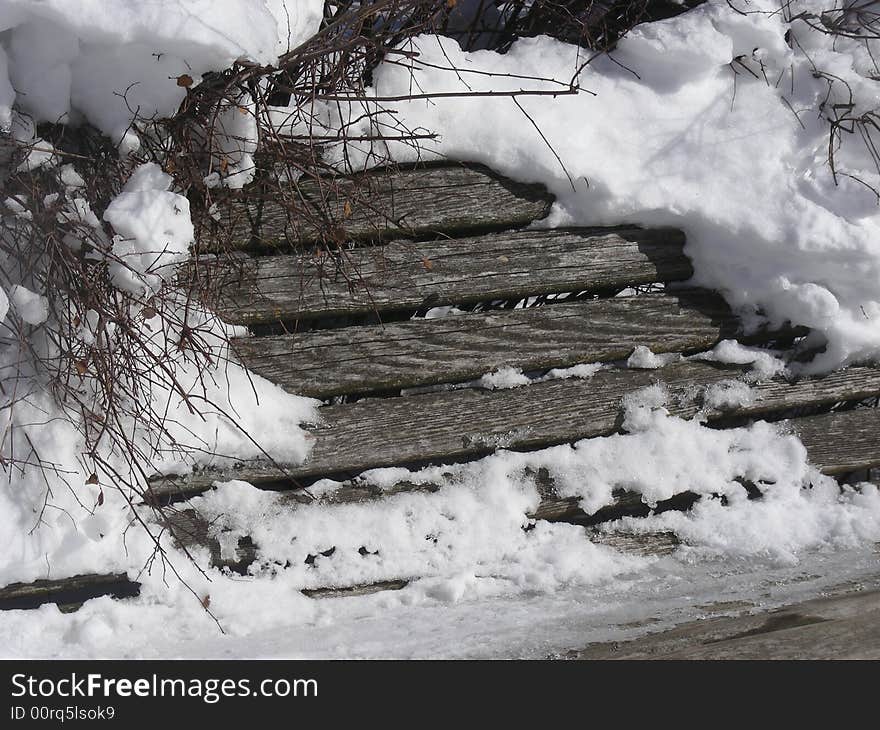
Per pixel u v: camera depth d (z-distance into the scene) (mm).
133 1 2617
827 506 3475
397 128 3211
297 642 2889
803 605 2867
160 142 2936
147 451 2998
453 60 3314
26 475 2918
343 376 3262
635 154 3381
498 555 3264
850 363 3568
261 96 2936
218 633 2965
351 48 2934
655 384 3475
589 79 3428
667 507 3494
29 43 2672
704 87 3467
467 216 3342
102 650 2850
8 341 2908
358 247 3285
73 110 2855
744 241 3383
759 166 3406
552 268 3398
